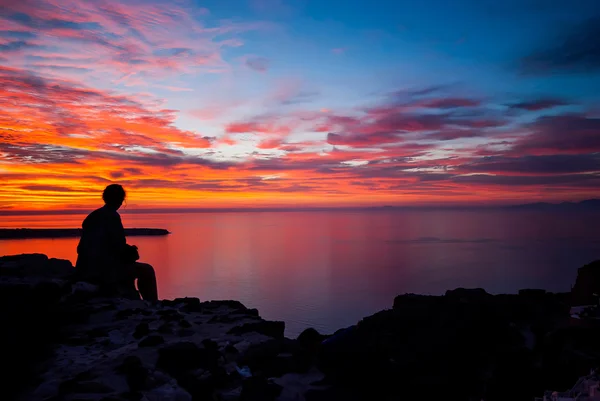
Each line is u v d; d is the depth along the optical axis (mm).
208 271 154250
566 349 3305
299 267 185750
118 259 6336
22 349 3176
